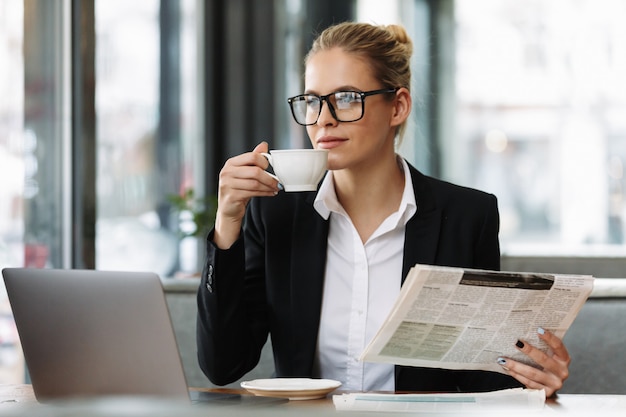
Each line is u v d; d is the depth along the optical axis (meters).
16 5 3.28
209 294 1.88
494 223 2.08
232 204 1.81
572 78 6.43
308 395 1.60
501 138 6.41
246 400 1.55
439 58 6.33
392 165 2.04
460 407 1.46
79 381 1.52
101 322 1.47
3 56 3.21
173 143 4.98
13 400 1.67
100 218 3.98
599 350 2.31
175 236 4.73
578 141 6.47
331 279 2.01
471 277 1.50
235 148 5.88
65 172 3.53
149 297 1.41
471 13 6.33
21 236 3.30
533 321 1.61
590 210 6.48
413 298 1.50
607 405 1.53
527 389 1.61
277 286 2.02
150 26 4.61
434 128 6.32
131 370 1.45
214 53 5.73
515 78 6.39
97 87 3.96
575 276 1.56
